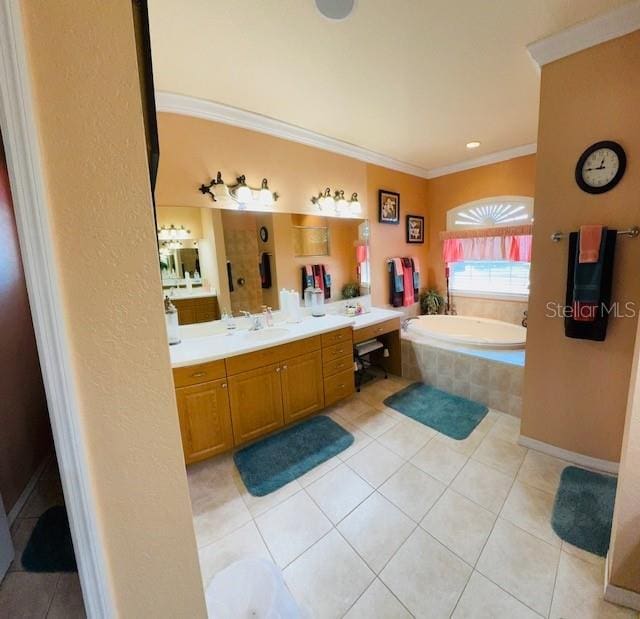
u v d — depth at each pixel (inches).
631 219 63.2
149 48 26.7
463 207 149.6
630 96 60.6
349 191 127.1
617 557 45.8
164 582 26.2
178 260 89.3
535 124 104.3
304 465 80.4
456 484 72.0
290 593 50.4
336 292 128.3
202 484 76.1
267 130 99.9
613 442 71.6
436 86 80.0
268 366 87.3
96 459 22.2
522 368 97.0
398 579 52.0
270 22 56.9
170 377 24.3
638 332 43.6
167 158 84.0
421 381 126.2
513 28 60.8
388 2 53.3
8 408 72.9
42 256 18.8
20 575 55.1
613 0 54.9
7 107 17.1
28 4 17.2
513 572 52.1
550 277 74.3
